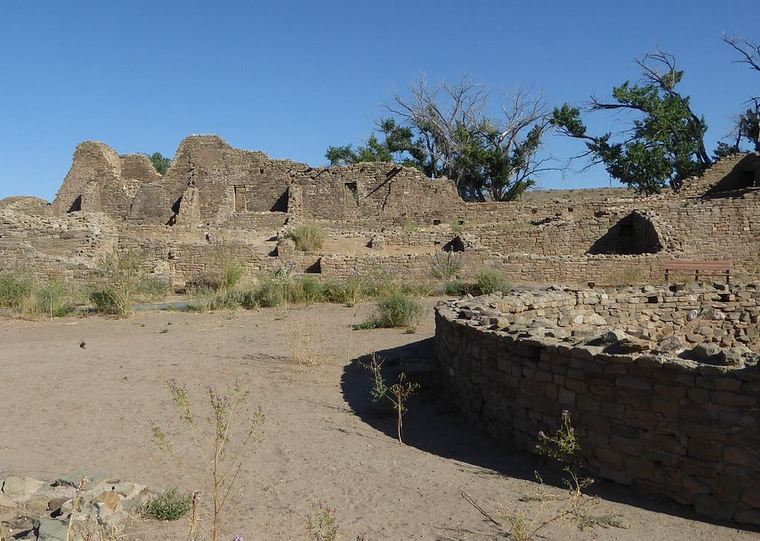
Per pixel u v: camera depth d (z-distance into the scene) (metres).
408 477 5.62
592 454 5.41
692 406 4.77
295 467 5.88
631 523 4.59
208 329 13.84
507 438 6.43
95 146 42.28
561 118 45.53
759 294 10.82
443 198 39.00
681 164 43.19
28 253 21.84
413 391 8.41
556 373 5.77
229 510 4.91
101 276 21.19
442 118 47.75
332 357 10.60
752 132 45.34
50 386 8.78
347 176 39.75
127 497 4.95
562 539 4.37
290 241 25.02
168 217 41.38
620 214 27.42
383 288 19.22
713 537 4.37
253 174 40.81
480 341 7.03
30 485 5.06
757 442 4.47
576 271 22.14
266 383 9.00
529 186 49.16
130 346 11.82
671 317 10.82
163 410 7.66
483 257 22.17
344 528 4.62
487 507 4.94
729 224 26.67
